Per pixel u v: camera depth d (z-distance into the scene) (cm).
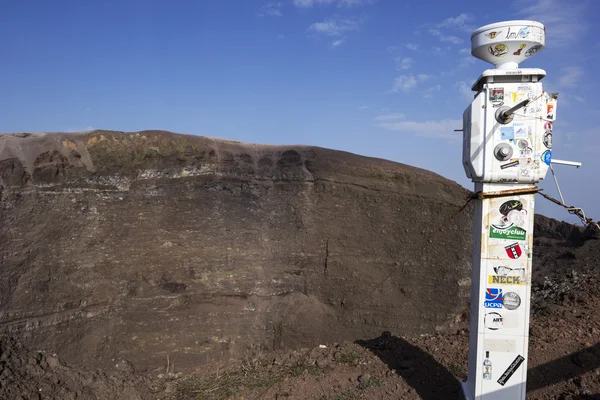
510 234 309
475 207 332
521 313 311
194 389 431
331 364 447
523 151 301
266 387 418
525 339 312
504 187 311
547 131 300
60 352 436
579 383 361
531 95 299
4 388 364
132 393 420
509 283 311
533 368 391
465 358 432
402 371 418
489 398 318
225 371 465
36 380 389
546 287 586
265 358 492
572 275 584
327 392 395
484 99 305
